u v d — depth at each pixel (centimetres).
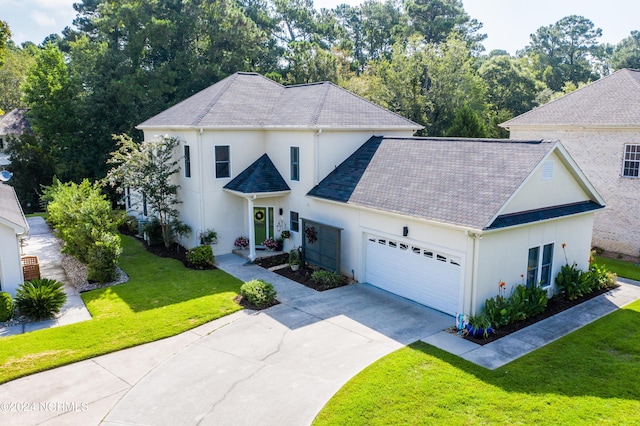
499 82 5341
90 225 1772
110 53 3841
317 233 1845
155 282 1758
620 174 2194
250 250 2012
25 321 1400
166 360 1169
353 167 1911
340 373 1091
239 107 2195
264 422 916
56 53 3762
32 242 2381
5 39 2347
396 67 4138
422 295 1524
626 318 1403
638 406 943
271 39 5347
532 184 1414
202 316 1428
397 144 1889
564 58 8738
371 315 1438
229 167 2112
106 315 1438
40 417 937
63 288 1697
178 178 2264
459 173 1535
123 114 3781
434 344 1231
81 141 3803
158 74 3853
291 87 2492
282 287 1705
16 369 1112
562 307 1493
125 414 948
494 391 995
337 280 1720
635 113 2139
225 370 1116
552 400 962
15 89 6031
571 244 1620
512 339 1259
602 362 1129
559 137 2411
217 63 4309
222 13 4325
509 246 1391
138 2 4088
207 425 910
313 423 906
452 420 897
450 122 3962
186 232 2200
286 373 1096
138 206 2753
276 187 2042
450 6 6612
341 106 2103
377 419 905
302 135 1950
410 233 1514
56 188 2786
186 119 2125
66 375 1098
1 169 4031
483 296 1350
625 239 2206
